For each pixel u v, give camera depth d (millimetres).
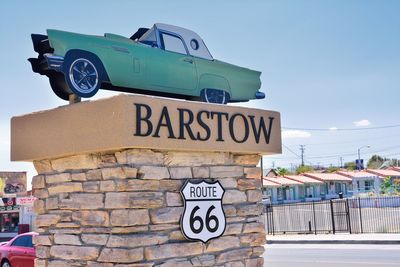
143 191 4391
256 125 5281
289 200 57125
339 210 30016
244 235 5184
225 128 4988
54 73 5645
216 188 4957
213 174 4980
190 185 4734
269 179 56188
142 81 6043
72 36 5590
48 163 5055
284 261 15352
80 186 4680
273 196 55312
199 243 4742
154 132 4391
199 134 4754
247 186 5270
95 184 4539
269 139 5391
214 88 6695
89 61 5656
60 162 4914
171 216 4570
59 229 4852
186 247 4633
